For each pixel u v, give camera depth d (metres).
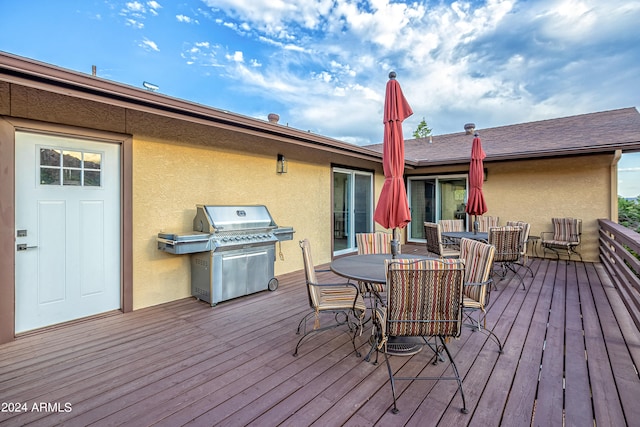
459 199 8.68
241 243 4.18
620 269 4.23
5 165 2.89
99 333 3.13
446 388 2.24
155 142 3.95
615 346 2.87
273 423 1.87
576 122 8.26
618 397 2.13
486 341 2.99
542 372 2.44
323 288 3.52
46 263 3.22
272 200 5.49
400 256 3.66
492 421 1.89
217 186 4.62
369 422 1.89
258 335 3.11
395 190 3.34
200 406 2.02
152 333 3.15
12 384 2.25
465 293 3.21
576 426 1.85
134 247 3.79
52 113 3.13
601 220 6.31
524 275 5.59
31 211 3.11
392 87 3.42
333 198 6.96
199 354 2.71
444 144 9.81
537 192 7.39
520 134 8.59
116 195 3.69
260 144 5.25
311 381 2.32
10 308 2.94
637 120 7.04
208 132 4.50
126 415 1.93
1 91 2.85
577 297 4.33
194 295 4.25
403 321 2.15
